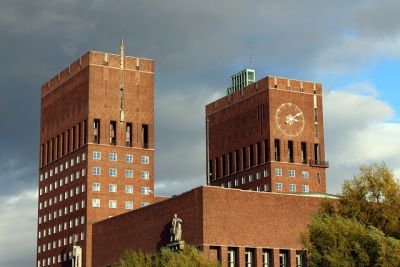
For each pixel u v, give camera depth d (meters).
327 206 120.56
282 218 151.00
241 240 145.75
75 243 198.38
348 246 103.38
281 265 149.62
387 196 111.06
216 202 144.88
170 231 150.62
